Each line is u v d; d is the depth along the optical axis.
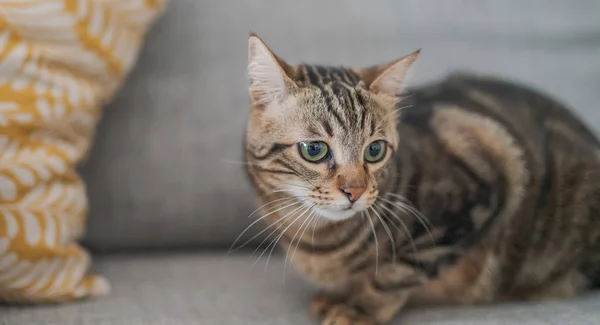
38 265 0.44
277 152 0.42
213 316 0.45
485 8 0.61
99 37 0.48
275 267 0.55
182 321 0.44
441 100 0.51
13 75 0.44
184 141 0.56
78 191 0.48
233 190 0.56
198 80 0.57
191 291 0.49
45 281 0.45
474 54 0.61
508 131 0.48
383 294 0.45
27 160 0.44
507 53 0.61
